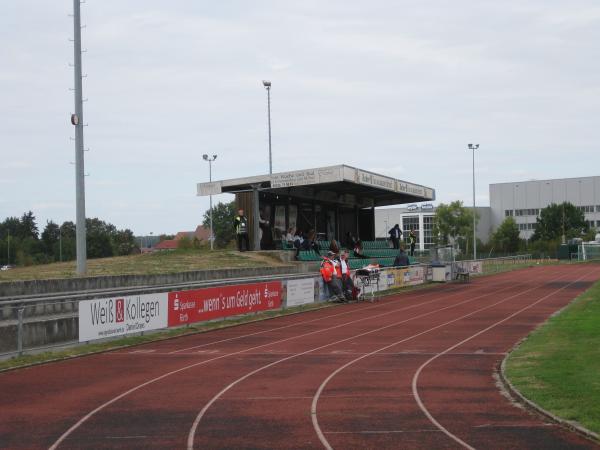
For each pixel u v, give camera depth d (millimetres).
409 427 8477
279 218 38625
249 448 7652
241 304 22719
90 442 8031
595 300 26703
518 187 122250
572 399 9391
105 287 23516
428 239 118250
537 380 10820
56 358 14586
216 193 36344
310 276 28469
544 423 8531
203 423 8859
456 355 14477
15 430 8648
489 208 124500
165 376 12516
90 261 32812
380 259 41406
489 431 8203
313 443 7816
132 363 14109
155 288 18719
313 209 41844
